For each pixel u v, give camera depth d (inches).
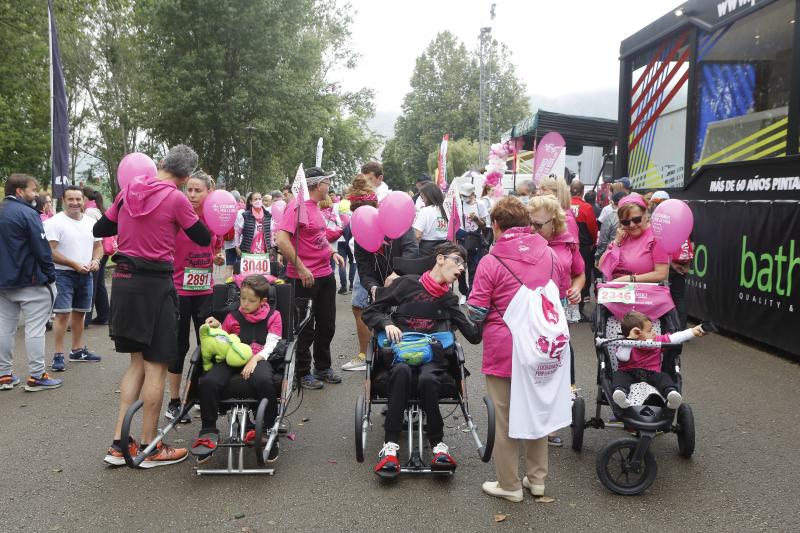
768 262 289.4
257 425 163.2
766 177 296.2
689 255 278.2
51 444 193.2
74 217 281.0
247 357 171.5
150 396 177.6
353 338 340.2
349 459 182.4
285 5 1327.5
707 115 348.8
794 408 219.6
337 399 237.0
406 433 196.7
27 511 150.3
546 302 150.4
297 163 1792.6
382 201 220.8
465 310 379.6
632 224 202.7
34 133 985.5
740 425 204.2
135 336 172.4
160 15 1221.1
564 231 190.5
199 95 1231.5
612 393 165.8
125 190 176.7
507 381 154.4
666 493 158.7
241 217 408.2
